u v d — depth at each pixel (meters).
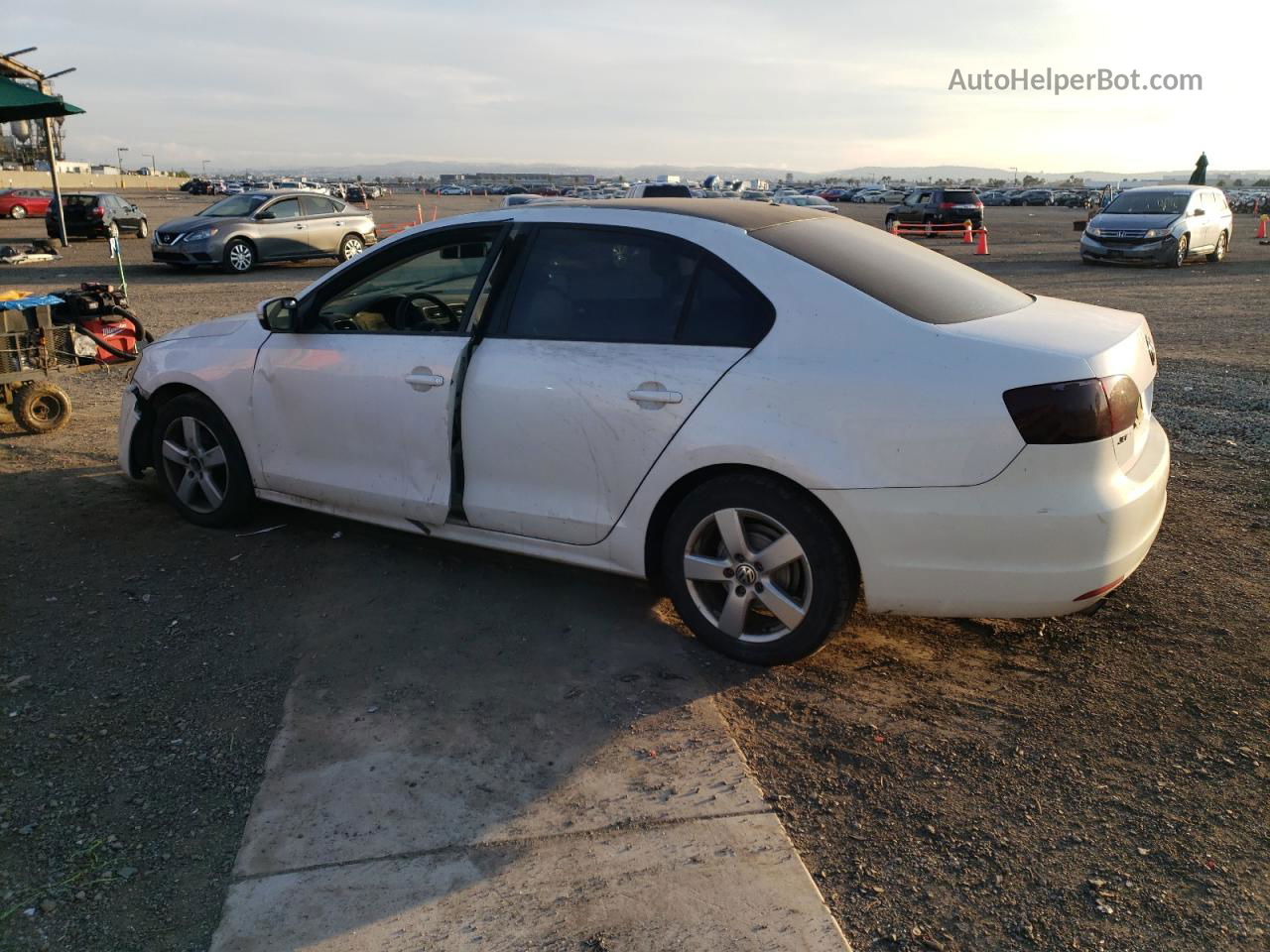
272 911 2.37
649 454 3.49
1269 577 4.27
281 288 16.42
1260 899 2.41
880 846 2.62
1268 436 6.57
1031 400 2.96
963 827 2.69
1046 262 21.05
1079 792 2.83
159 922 2.34
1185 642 3.71
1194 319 12.09
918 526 3.09
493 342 3.87
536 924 2.33
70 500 5.32
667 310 3.55
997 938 2.30
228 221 19.17
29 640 3.72
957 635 3.82
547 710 3.27
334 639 3.76
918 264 3.75
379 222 37.75
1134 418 3.14
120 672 3.49
